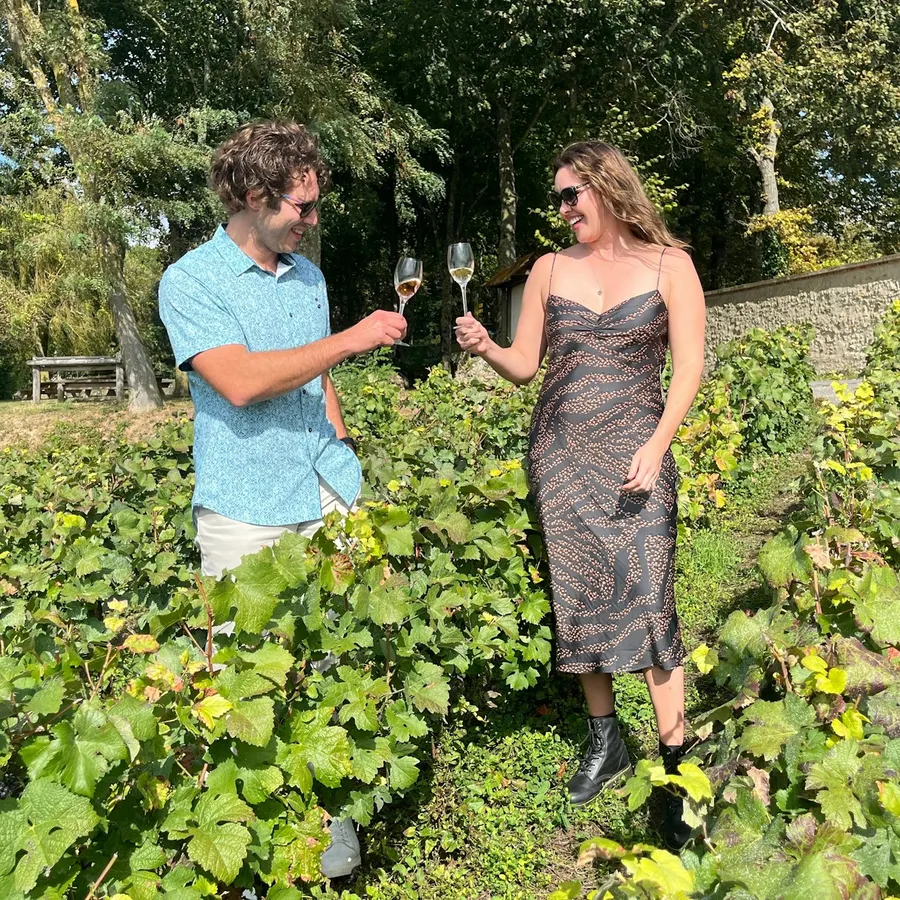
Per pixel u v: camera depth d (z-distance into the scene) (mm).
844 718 1524
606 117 21266
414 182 19750
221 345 2180
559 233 20281
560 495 2570
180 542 3568
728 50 21875
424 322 32719
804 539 2113
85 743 1422
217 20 18344
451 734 2980
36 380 19875
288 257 2441
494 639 2807
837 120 20594
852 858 1329
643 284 2549
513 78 22469
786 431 7309
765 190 22422
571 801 2658
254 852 1715
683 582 4531
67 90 16344
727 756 1664
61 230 16906
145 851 1509
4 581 3020
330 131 16703
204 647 2199
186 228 19188
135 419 16328
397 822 2703
